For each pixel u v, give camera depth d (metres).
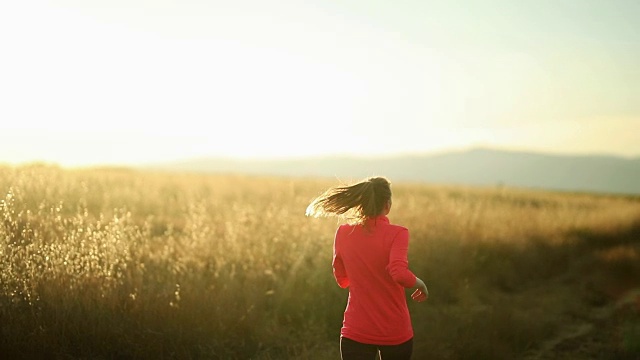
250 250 8.38
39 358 5.32
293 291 7.51
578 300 10.34
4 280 5.65
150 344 5.68
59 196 9.66
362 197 4.02
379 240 4.01
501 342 7.32
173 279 6.70
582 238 17.31
